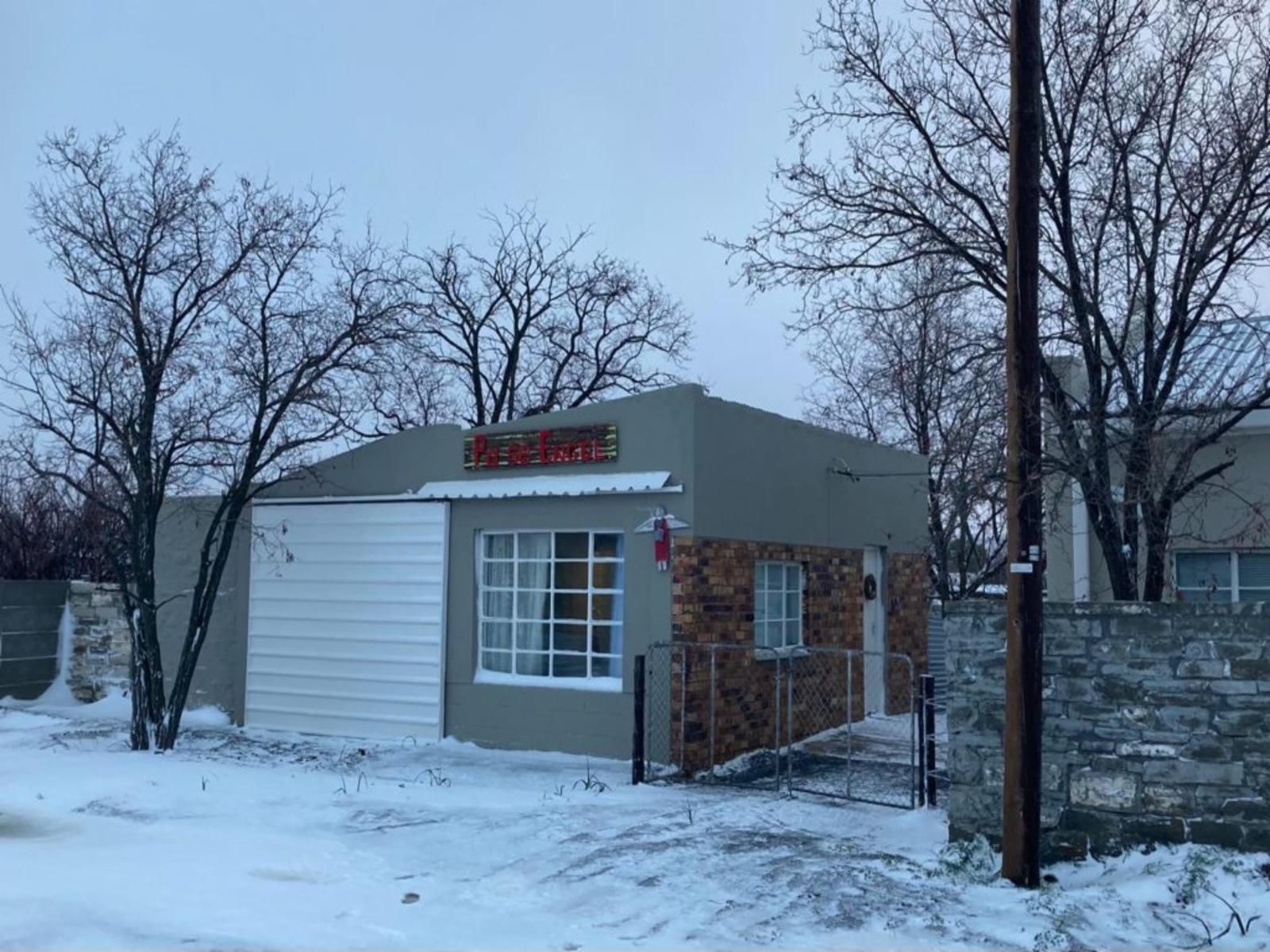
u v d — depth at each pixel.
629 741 12.66
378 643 14.41
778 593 14.59
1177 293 10.87
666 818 9.45
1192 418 10.84
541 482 13.43
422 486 14.46
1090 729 7.99
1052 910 6.84
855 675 16.30
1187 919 6.71
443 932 6.62
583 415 13.43
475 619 13.88
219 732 14.79
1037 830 7.57
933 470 18.64
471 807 10.01
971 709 8.43
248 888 7.43
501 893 7.44
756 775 12.28
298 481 15.35
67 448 13.66
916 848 8.64
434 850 8.55
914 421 25.30
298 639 15.02
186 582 16.19
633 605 12.76
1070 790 8.01
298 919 6.79
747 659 13.46
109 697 17.42
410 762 12.59
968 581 23.84
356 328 13.92
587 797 10.47
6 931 6.24
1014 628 7.73
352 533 14.73
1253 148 10.57
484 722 13.62
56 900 6.86
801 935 6.53
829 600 15.62
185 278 13.45
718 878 7.61
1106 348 11.23
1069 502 11.86
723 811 9.85
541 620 13.51
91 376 13.46
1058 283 10.89
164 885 7.39
